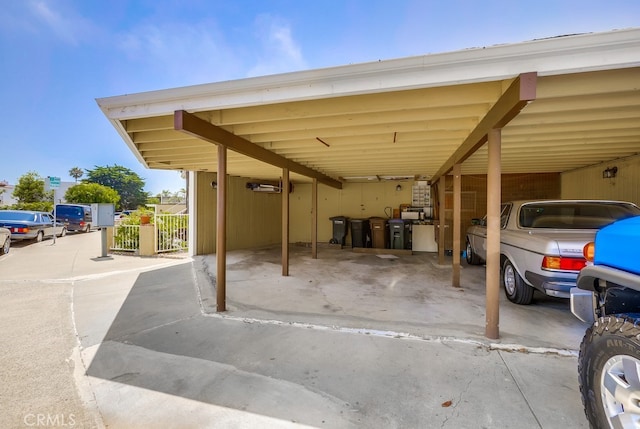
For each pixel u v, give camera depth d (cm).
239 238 961
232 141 407
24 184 2367
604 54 210
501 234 446
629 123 357
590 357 172
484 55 229
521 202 452
